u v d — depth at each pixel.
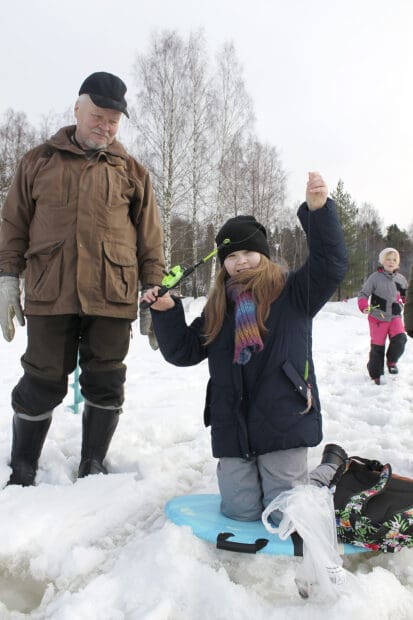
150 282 2.73
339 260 2.09
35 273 2.51
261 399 2.13
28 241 2.68
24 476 2.52
